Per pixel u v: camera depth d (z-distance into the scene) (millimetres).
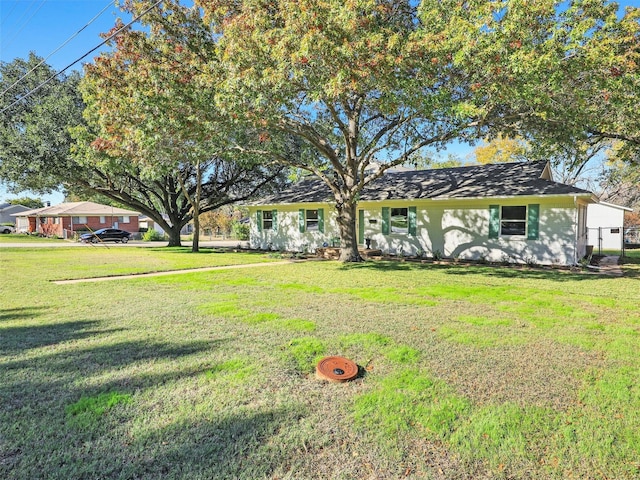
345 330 4977
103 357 4004
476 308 6254
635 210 27266
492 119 9906
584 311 6062
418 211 15078
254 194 23297
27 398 3090
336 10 7410
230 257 15953
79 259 15016
